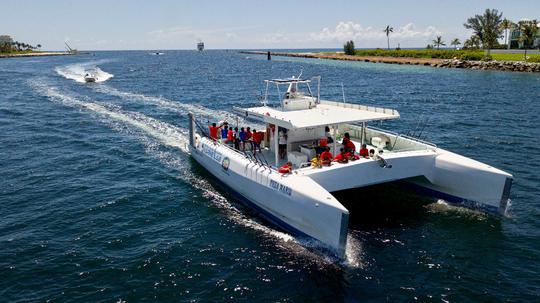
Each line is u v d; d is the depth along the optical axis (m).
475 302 9.68
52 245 12.27
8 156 21.02
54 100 38.91
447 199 14.54
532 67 70.38
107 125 27.77
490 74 68.62
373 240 12.34
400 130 27.30
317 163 12.70
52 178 17.88
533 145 22.72
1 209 14.76
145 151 21.78
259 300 9.79
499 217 13.45
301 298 9.81
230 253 11.73
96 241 12.51
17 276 10.73
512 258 11.41
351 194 15.64
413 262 11.22
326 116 14.15
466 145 22.89
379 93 46.69
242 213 14.30
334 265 11.02
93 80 56.78
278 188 12.37
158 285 10.39
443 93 45.72
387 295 9.91
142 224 13.63
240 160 14.60
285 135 14.68
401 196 15.35
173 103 37.19
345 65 98.31
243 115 15.95
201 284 10.41
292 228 12.38
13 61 122.56
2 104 36.44
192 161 20.11
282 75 72.81
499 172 13.04
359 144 16.64
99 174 18.41
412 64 94.06
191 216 14.16
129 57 184.62
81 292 10.12
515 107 35.72
